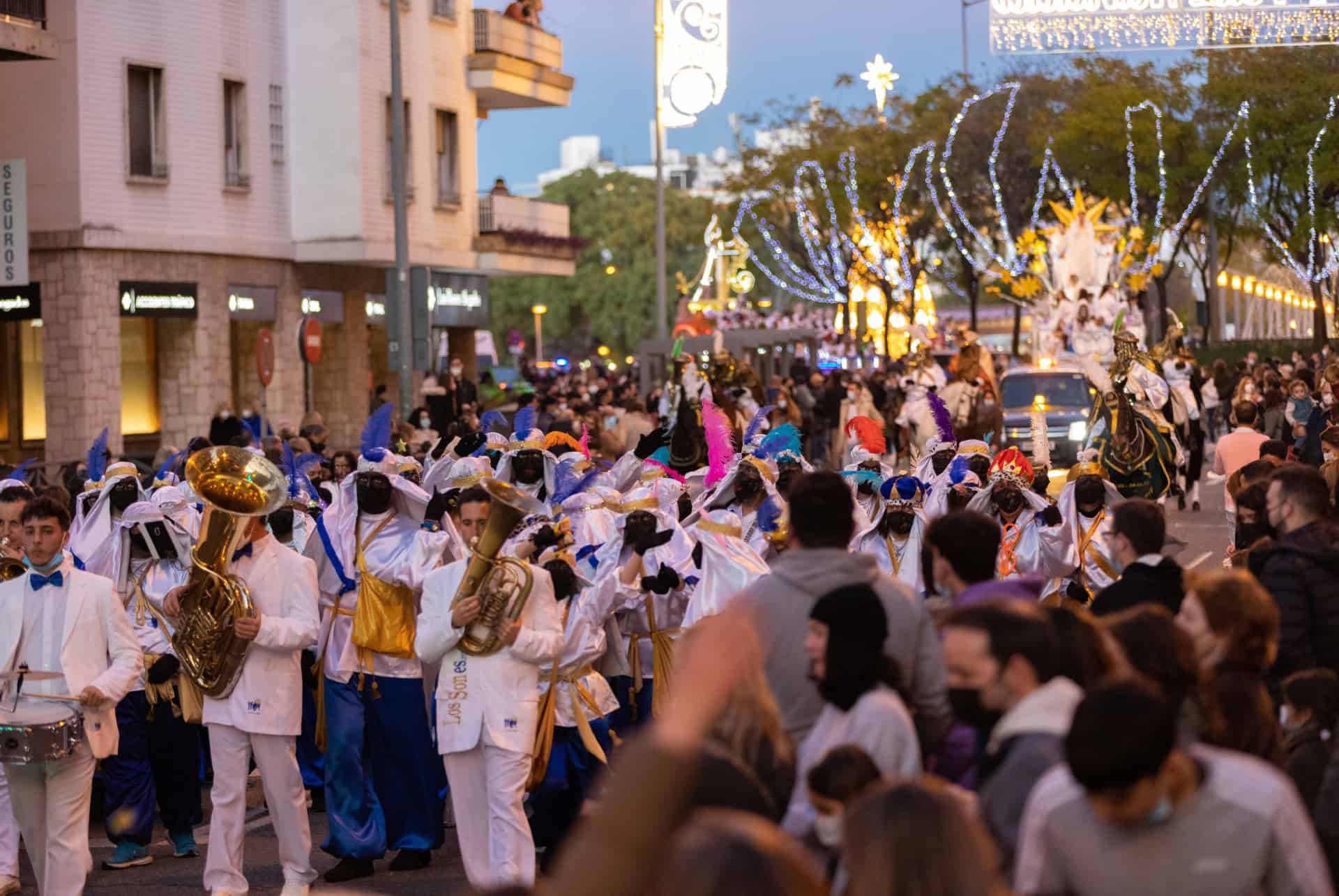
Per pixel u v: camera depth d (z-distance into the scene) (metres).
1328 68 66.31
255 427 30.61
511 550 12.03
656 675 12.16
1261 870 4.90
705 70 52.56
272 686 10.66
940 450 16.72
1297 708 7.00
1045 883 5.03
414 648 11.50
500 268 49.78
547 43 51.41
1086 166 70.69
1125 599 8.53
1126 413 23.61
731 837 3.01
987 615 5.69
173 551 12.46
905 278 76.50
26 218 32.06
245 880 11.02
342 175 42.44
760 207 79.81
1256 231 72.38
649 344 50.91
